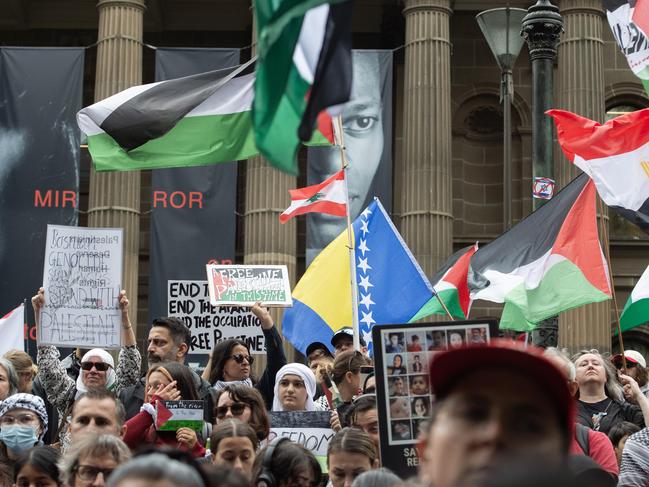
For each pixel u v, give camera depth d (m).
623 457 11.05
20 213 41.19
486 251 17.91
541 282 17.36
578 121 17.08
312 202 19.30
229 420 10.27
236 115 18.80
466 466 3.18
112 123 18.56
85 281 17.12
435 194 42.91
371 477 7.69
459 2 47.50
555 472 2.77
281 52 6.46
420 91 43.50
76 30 50.94
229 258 41.19
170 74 40.75
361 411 11.71
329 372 15.87
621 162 16.92
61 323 17.02
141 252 49.72
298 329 18.41
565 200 17.42
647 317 18.06
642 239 47.75
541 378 3.28
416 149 43.22
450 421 3.29
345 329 17.39
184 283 22.88
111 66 43.47
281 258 42.94
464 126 49.59
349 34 6.33
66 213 41.25
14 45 50.88
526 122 49.31
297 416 13.31
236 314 22.38
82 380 15.72
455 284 17.95
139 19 44.00
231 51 40.75
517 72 49.56
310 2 6.01
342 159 16.88
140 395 14.59
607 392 15.37
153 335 15.54
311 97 6.30
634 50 18.27
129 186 43.44
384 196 40.25
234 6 51.12
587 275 17.12
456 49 49.66
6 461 12.58
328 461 10.22
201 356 32.41
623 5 18.34
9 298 40.78
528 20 22.31
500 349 3.30
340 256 18.25
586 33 43.50
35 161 41.34
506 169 27.42
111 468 8.62
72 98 41.53
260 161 43.25
